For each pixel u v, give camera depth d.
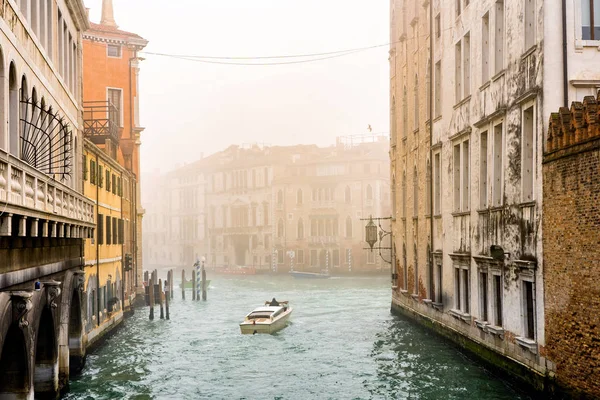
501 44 17.34
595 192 11.62
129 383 18.55
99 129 28.55
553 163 13.37
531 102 14.61
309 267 75.12
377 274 69.81
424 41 25.84
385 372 19.20
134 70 39.06
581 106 12.52
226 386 18.38
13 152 11.45
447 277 22.12
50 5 15.50
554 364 13.36
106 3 41.81
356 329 28.64
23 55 11.89
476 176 18.86
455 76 21.16
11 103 11.43
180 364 21.58
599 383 11.51
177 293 54.09
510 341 15.98
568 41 13.78
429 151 24.88
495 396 15.41
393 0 33.62
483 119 17.81
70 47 18.95
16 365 11.34
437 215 23.38
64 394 16.36
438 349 22.05
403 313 30.50
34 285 11.89
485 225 17.95
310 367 20.75
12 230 9.40
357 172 71.88
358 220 71.31
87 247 21.47
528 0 15.11
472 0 19.22
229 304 43.25
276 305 34.44
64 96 17.28
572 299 12.52
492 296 17.45
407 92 29.36
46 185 11.01
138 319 34.19
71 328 18.78
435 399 15.66
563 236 12.90
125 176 33.44
